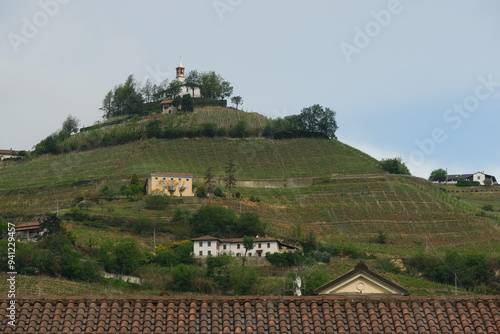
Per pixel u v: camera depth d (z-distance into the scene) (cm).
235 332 2170
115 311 2245
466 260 12150
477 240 15688
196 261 12538
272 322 2214
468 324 2258
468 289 11325
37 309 2239
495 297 2353
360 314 2266
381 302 2328
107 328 2191
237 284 10331
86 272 10350
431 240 15650
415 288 11106
